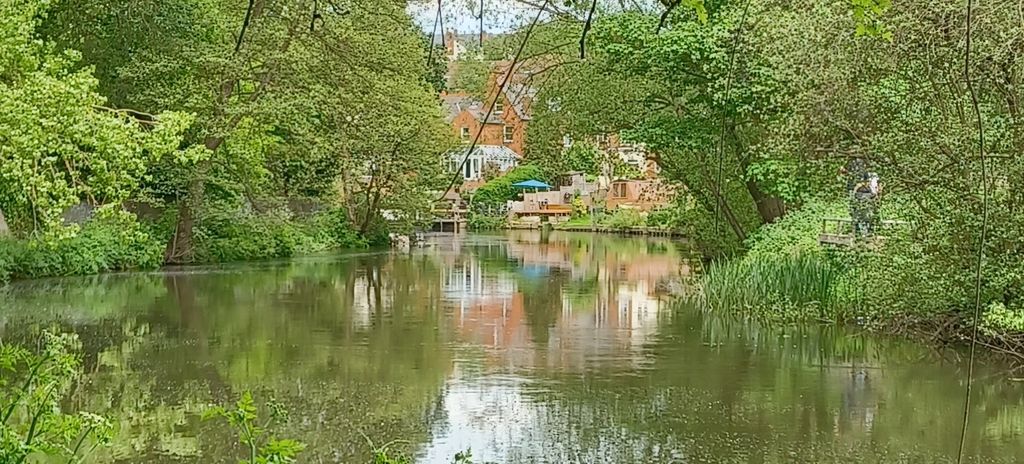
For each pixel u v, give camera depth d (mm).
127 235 11633
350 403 10273
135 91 23031
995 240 12234
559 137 24266
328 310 17109
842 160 14211
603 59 21578
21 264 21000
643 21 20047
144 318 15859
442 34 4312
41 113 10578
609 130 23125
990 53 11375
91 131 10891
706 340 14148
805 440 9039
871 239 15336
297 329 14922
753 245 20281
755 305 16547
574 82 22688
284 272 24078
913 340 13977
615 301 18688
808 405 10328
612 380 11422
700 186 23266
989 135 11852
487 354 12992
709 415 9883
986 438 9125
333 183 34781
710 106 20125
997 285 12164
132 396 10445
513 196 53156
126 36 21969
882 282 14023
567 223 50000
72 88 10719
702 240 25859
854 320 15438
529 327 15312
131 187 11727
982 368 12172
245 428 4102
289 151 28594
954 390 11023
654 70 20266
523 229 50594
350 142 26438
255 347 13352
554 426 9445
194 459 8211
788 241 18781
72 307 16984
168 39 22562
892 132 12922
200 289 20062
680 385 11211
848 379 11555
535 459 8383
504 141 53188
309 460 8266
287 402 10289
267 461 3883
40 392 5164
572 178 53375
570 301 18641
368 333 14609
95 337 14039
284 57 23000
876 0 3818
